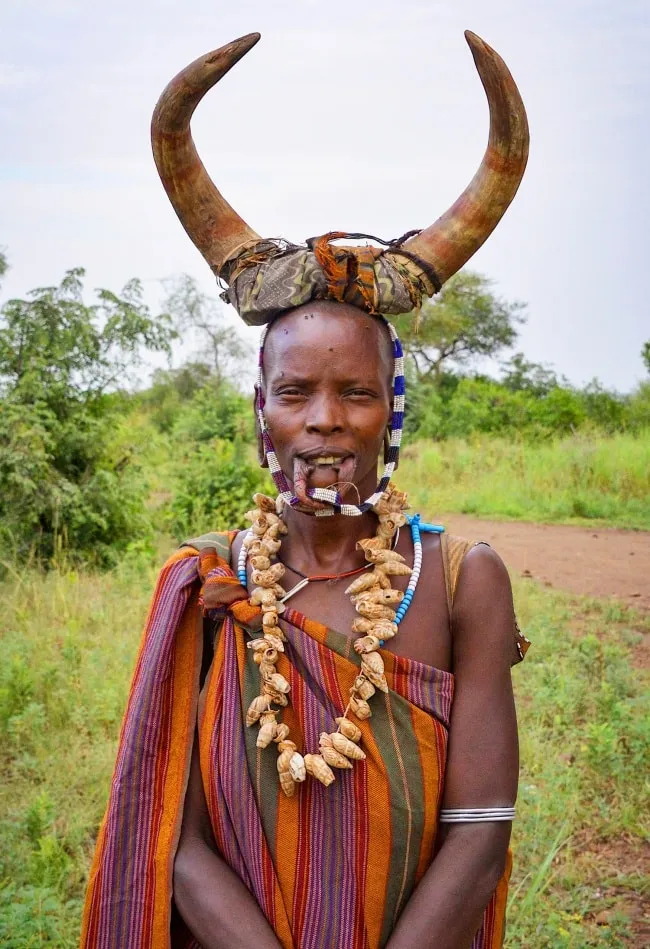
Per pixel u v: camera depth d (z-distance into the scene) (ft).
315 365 5.59
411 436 73.36
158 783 5.88
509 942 11.25
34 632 21.35
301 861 5.52
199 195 5.90
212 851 5.79
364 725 5.57
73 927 11.51
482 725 5.65
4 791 14.57
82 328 33.01
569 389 81.15
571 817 14.08
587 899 12.42
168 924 5.64
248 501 36.04
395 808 5.48
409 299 5.82
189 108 5.57
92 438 32.53
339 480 5.66
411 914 5.24
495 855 5.46
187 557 6.40
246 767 5.66
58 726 16.96
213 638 6.27
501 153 5.68
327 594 5.98
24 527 30.78
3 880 12.17
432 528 6.18
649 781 15.14
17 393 31.81
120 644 20.74
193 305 102.53
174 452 40.75
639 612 26.71
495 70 5.40
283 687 5.61
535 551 36.60
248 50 5.42
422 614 5.88
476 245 5.91
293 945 5.49
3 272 42.39
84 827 13.84
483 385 81.15
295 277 5.63
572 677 19.17
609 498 48.26
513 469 56.18
